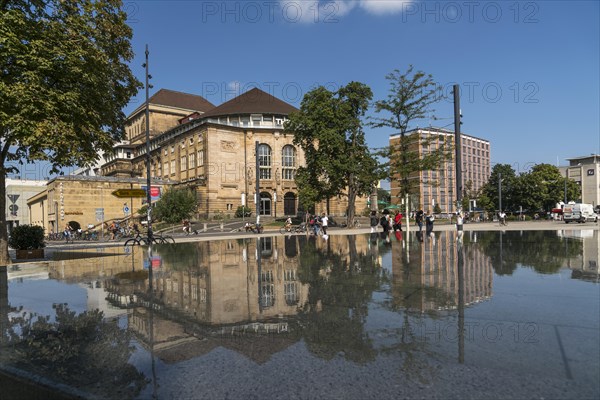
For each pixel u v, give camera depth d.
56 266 10.14
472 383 2.51
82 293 6.12
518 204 76.44
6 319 4.56
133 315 4.56
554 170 77.94
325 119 40.06
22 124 11.84
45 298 5.79
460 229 19.27
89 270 9.09
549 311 4.26
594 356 2.92
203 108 96.44
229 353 3.21
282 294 5.63
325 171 39.72
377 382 2.57
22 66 12.68
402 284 6.16
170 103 91.31
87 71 13.76
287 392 2.47
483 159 117.69
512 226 34.62
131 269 9.08
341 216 66.31
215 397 2.42
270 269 8.52
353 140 40.56
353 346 3.29
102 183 51.12
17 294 6.15
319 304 4.90
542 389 2.39
